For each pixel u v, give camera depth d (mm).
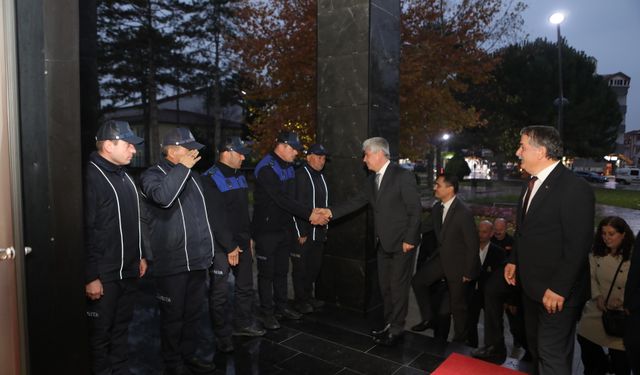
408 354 3053
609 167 49750
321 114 3936
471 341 3742
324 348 3135
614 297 2852
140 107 26922
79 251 1633
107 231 2361
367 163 3336
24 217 1565
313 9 10938
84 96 3691
